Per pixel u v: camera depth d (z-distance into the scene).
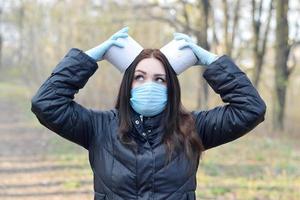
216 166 13.64
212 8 27.19
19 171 12.97
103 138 3.67
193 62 3.79
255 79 26.12
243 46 28.02
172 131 3.59
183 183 3.57
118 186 3.55
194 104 36.41
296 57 28.94
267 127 24.94
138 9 27.03
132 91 3.63
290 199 10.16
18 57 58.97
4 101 36.91
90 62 3.73
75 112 3.70
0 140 18.59
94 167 3.69
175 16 27.12
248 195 10.41
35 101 3.65
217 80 3.72
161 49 3.80
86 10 28.50
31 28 39.78
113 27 27.62
